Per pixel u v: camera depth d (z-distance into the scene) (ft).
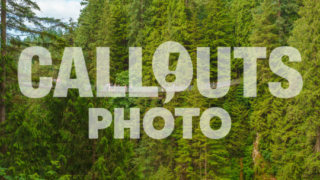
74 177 31.17
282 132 70.74
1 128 33.04
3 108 35.04
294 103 71.67
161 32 110.83
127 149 36.09
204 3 127.24
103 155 32.83
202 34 110.11
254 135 91.25
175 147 83.05
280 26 86.79
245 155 90.79
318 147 62.49
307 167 62.34
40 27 37.96
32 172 30.58
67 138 31.12
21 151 32.04
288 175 66.28
